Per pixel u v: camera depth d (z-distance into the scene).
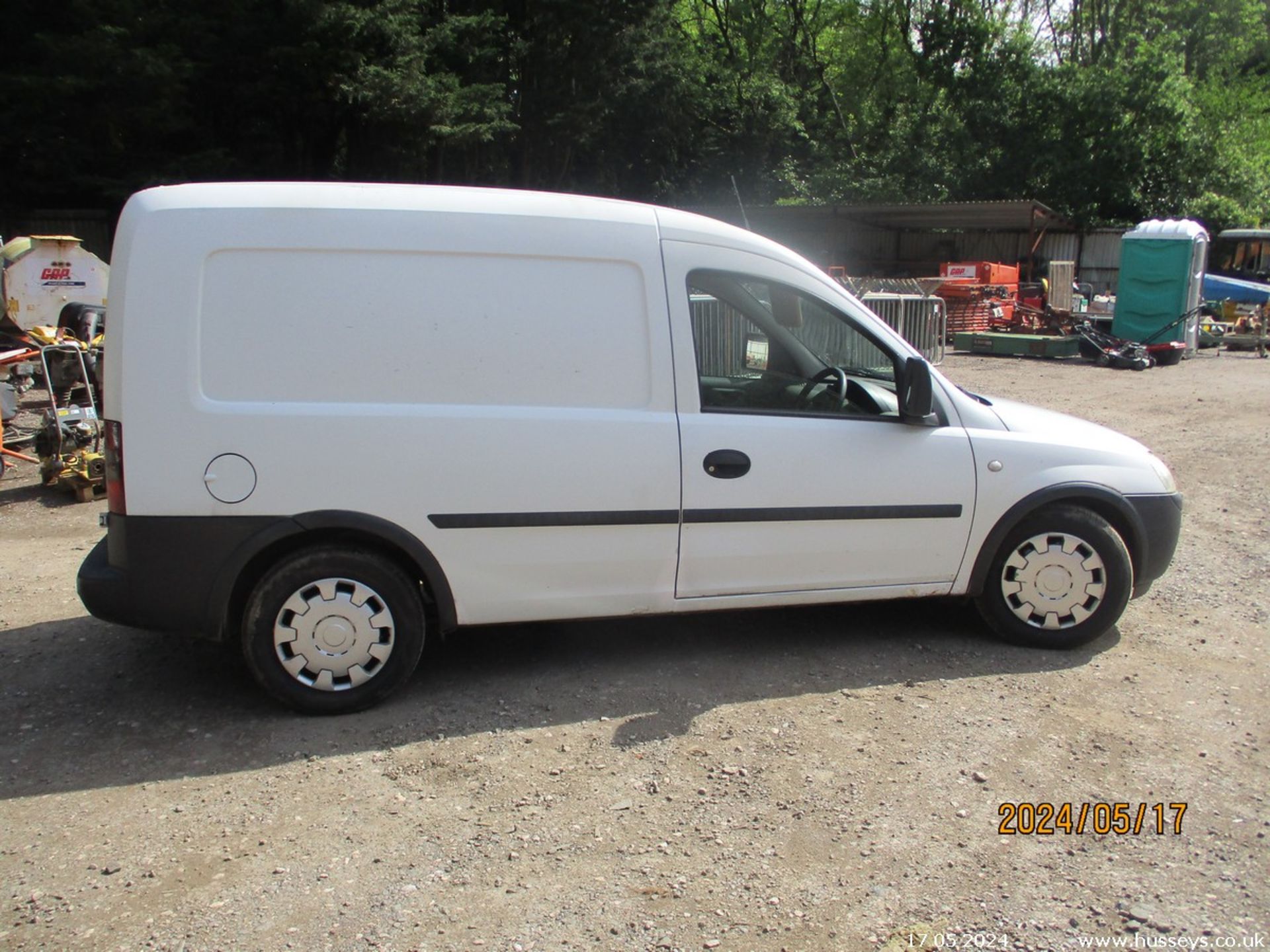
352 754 3.67
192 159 20.17
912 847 3.08
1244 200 28.83
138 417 3.69
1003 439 4.46
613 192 33.06
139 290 3.67
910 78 35.56
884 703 4.05
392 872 2.97
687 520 4.13
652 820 3.24
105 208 21.67
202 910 2.80
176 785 3.47
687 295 4.12
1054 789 3.40
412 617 3.98
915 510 4.36
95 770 3.57
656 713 3.98
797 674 4.33
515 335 3.94
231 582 3.81
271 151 21.92
